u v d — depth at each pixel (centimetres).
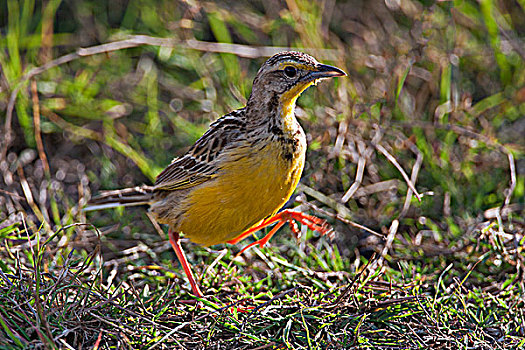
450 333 842
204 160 889
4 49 1331
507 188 1184
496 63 1379
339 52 1348
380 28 1422
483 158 1223
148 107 1305
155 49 1362
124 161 1245
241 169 862
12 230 973
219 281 966
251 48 1337
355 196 1172
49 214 1149
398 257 1052
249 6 1424
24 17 1361
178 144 1263
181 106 1312
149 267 990
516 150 1245
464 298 919
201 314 875
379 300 895
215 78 1330
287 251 1064
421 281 955
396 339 841
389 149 1226
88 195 1172
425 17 1347
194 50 1348
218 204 887
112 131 1260
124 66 1349
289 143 866
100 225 1125
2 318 759
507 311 892
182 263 929
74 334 802
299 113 1259
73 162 1243
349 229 1129
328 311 872
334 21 1437
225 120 905
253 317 855
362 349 816
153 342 805
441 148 1224
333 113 1259
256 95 870
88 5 1424
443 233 1099
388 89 1294
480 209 1149
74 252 1048
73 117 1281
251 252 1048
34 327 754
